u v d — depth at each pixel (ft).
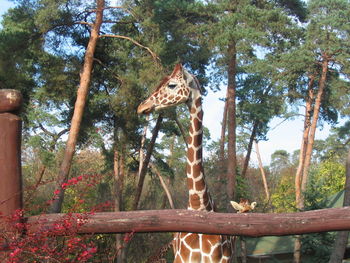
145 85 59.62
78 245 10.28
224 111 89.25
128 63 64.23
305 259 51.47
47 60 59.72
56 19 54.29
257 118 91.30
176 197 93.86
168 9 56.03
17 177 9.66
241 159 124.77
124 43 64.08
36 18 53.01
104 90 68.18
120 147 67.97
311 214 9.27
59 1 52.95
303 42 78.48
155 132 70.33
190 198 17.58
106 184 67.31
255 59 85.56
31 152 66.95
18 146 9.74
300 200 59.06
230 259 18.13
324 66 82.07
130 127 64.95
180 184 105.81
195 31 57.21
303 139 95.30
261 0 62.54
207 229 9.53
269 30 57.62
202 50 58.39
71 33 58.39
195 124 17.44
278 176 135.54
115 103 61.98
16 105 9.71
